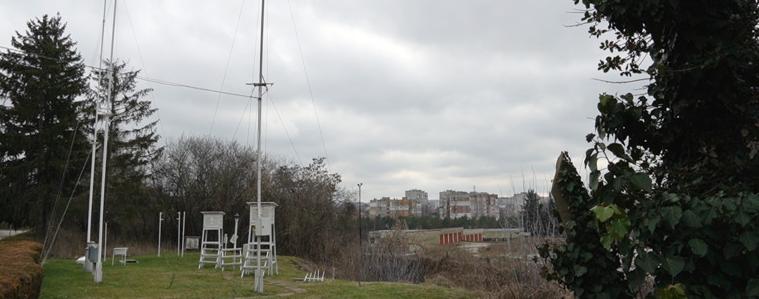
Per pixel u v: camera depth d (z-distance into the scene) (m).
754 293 2.75
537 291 11.63
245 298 13.09
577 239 3.88
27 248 15.43
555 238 11.74
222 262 21.09
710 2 3.55
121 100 38.69
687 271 3.03
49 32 35.75
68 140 34.19
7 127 33.75
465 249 23.44
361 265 21.86
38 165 33.31
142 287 14.81
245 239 37.84
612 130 3.63
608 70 4.38
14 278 8.16
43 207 33.56
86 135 35.22
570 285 3.98
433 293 13.94
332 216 38.84
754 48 3.63
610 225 3.11
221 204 39.59
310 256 35.41
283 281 16.95
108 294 13.42
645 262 3.01
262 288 14.14
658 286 3.19
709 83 3.55
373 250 22.69
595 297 3.80
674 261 2.93
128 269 19.64
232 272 19.62
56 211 31.77
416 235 25.94
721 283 2.94
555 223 11.98
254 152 42.94
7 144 32.94
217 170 41.38
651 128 3.77
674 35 3.66
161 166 41.75
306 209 37.69
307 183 39.81
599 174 3.33
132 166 38.88
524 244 13.13
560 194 4.04
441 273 20.53
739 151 3.56
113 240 35.91
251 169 41.41
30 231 34.91
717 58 3.42
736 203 2.78
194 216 40.16
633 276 3.19
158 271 19.11
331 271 23.91
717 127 3.62
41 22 35.53
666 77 3.62
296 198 38.44
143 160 39.50
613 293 3.76
